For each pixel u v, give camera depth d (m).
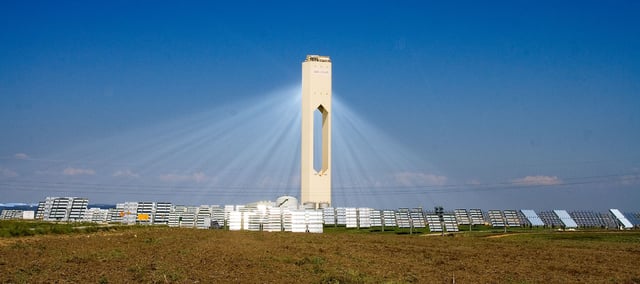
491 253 60.41
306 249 60.88
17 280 31.70
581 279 39.34
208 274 36.75
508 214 126.06
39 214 157.75
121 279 33.25
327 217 142.88
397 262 48.91
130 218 148.12
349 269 41.12
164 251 53.00
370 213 134.38
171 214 149.62
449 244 74.81
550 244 75.25
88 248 54.34
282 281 34.34
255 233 98.44
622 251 64.44
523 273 42.25
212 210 149.00
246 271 38.97
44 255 46.88
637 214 134.25
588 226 132.75
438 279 38.03
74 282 31.91
